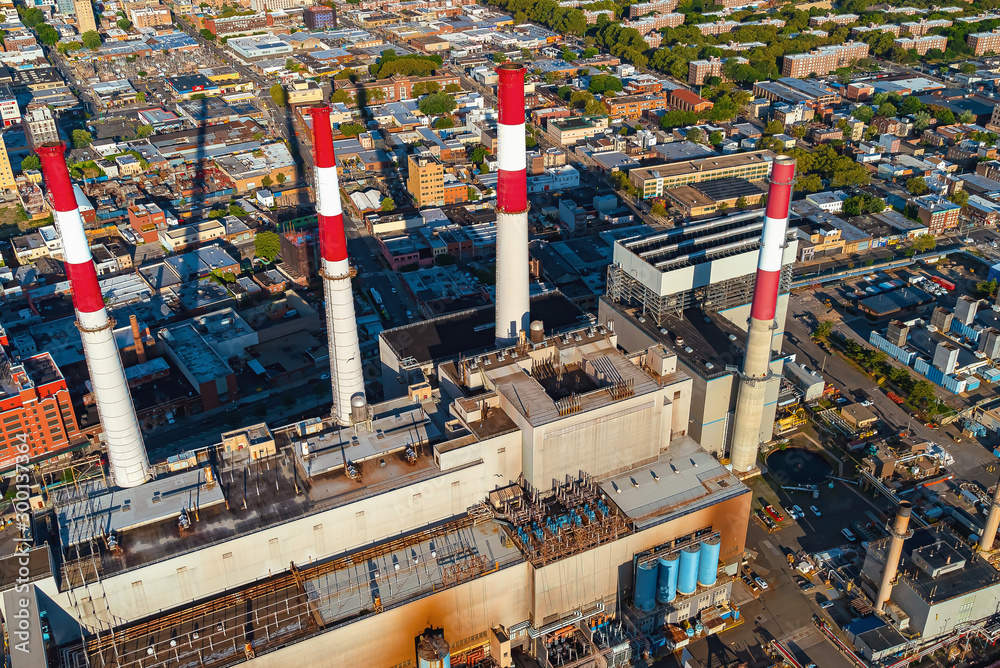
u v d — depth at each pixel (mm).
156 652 166000
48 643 164250
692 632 196750
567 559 185250
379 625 175125
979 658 193875
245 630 170375
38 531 177625
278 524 178125
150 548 171875
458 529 195625
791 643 196125
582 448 199250
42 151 158875
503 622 191875
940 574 195875
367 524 189000
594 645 185250
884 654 188250
